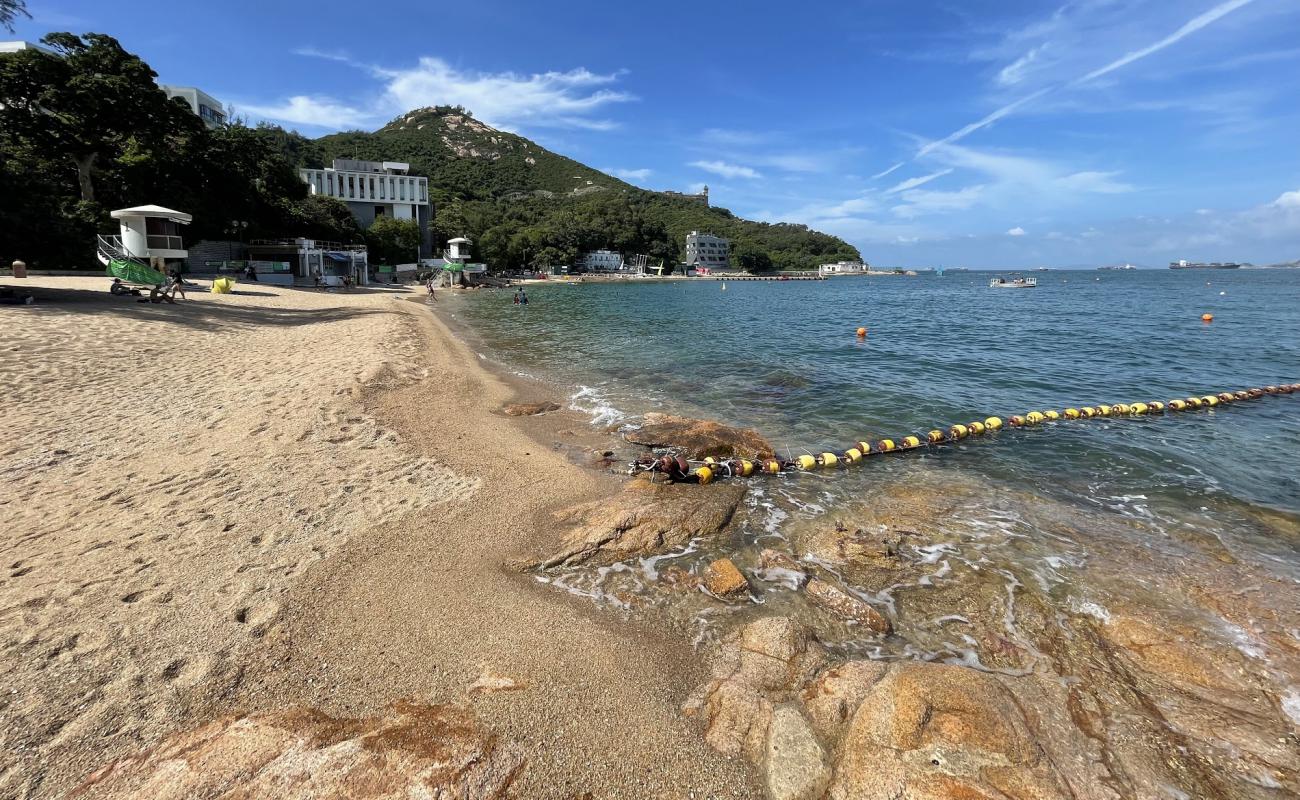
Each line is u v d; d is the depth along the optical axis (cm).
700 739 358
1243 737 369
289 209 5391
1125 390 1407
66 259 3123
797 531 658
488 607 489
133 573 501
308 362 1381
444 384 1315
